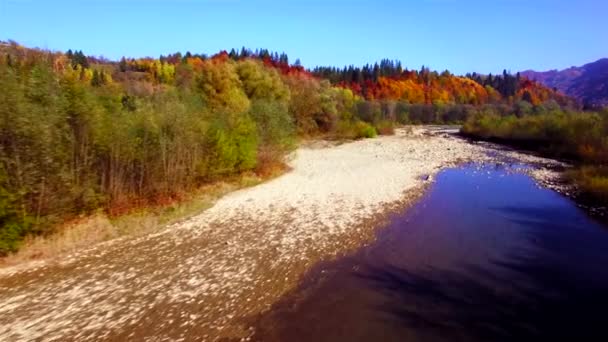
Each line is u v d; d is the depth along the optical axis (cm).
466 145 4641
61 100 1364
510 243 1390
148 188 1750
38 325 848
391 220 1658
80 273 1111
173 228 1525
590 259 1241
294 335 824
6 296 975
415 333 830
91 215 1495
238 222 1611
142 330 836
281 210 1794
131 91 3120
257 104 2942
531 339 810
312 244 1368
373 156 3625
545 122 4294
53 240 1285
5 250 1173
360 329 845
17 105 1177
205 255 1257
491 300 978
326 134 5450
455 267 1183
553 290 1029
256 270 1150
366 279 1101
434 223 1625
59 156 1337
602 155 2859
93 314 896
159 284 1050
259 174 2520
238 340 807
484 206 1892
